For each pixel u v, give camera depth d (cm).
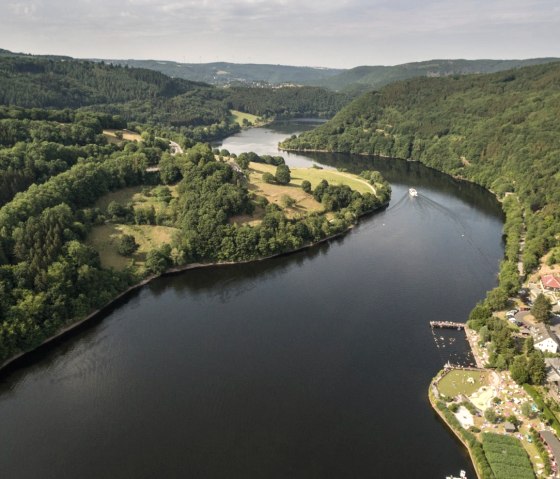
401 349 15900
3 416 13100
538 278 19538
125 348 16088
